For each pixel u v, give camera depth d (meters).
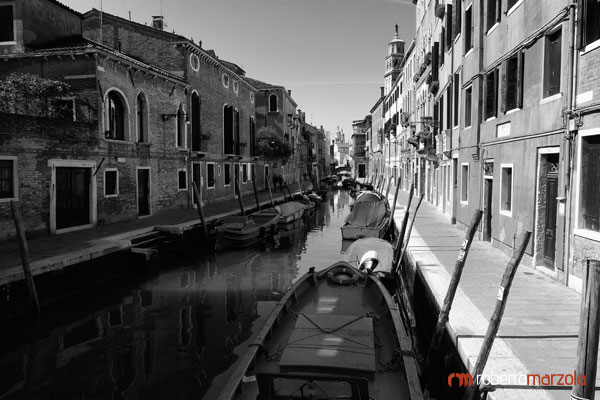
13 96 14.37
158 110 19.81
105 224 16.25
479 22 13.30
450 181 17.92
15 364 7.48
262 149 35.41
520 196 10.15
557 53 8.73
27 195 13.03
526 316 6.59
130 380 6.92
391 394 4.99
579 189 7.70
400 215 20.91
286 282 12.94
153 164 19.52
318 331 5.84
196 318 9.79
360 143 84.25
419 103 30.08
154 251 13.05
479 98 13.26
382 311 7.77
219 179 27.44
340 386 5.05
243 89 31.95
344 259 12.73
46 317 9.66
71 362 7.55
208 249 16.89
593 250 7.19
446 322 6.42
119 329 9.09
